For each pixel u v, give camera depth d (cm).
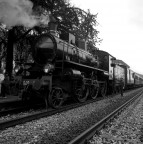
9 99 928
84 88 1048
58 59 878
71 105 904
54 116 661
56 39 872
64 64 897
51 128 507
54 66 836
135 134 468
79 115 684
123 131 489
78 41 1184
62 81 884
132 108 886
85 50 1198
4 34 1382
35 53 903
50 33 891
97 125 473
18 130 484
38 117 621
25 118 569
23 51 1441
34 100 921
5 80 855
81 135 376
